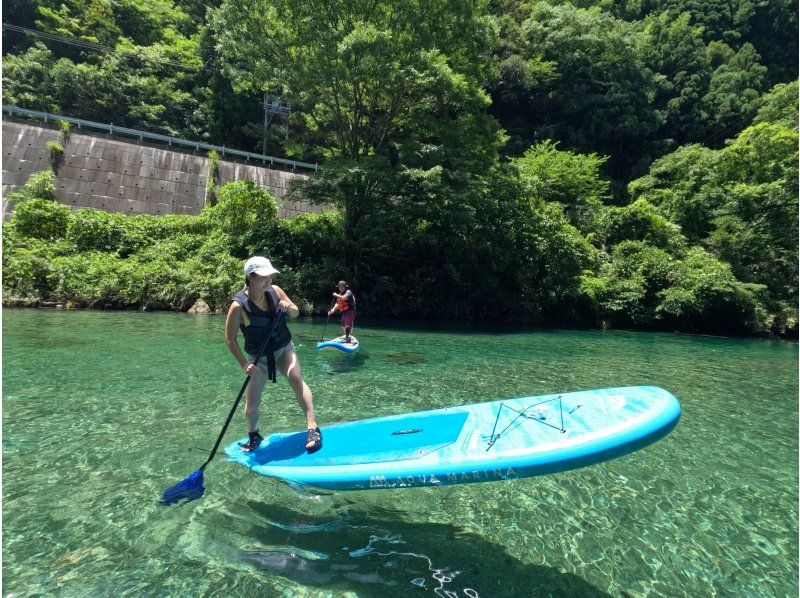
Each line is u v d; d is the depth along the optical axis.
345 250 17.75
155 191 20.64
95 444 3.82
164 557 2.38
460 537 2.74
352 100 17.67
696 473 3.91
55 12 31.67
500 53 37.88
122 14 34.78
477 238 17.83
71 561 2.30
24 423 4.25
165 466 3.45
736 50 49.19
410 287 17.91
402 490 3.29
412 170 15.56
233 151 23.95
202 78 35.34
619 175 39.16
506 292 18.58
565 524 2.96
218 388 5.63
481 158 18.38
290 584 2.22
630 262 19.17
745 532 2.96
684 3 52.34
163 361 6.93
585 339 13.68
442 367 7.86
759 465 4.13
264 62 17.19
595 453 2.38
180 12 38.72
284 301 3.31
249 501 2.99
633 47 41.16
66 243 15.48
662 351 11.81
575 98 38.31
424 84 15.85
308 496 3.10
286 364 3.30
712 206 23.36
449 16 15.91
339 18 16.00
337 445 3.12
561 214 20.33
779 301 18.92
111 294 13.98
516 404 3.30
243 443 3.34
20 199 17.48
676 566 2.56
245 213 18.41
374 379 6.69
